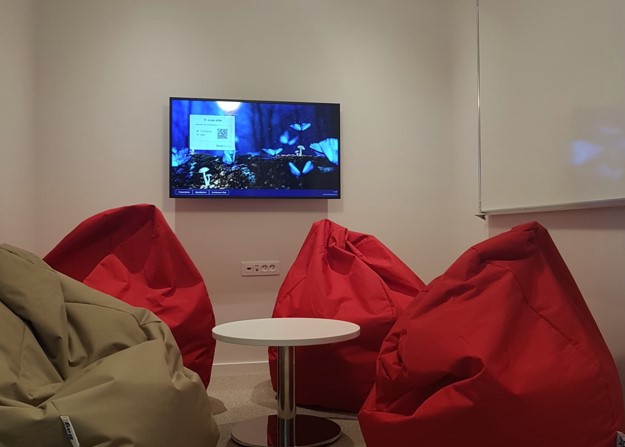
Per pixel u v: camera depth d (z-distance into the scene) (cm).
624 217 224
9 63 299
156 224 278
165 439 149
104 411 140
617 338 229
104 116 351
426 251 388
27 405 143
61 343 177
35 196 339
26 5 326
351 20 385
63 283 198
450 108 396
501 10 317
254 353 365
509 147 310
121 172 352
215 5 367
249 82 369
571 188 254
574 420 153
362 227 380
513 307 175
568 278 206
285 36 375
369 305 268
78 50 349
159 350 171
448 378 167
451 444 157
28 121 329
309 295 281
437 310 184
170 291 272
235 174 355
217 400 297
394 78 389
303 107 366
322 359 264
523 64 295
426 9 396
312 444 226
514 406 152
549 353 165
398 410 178
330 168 368
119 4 356
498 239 195
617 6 222
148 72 357
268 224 367
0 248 193
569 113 255
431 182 391
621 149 220
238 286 362
